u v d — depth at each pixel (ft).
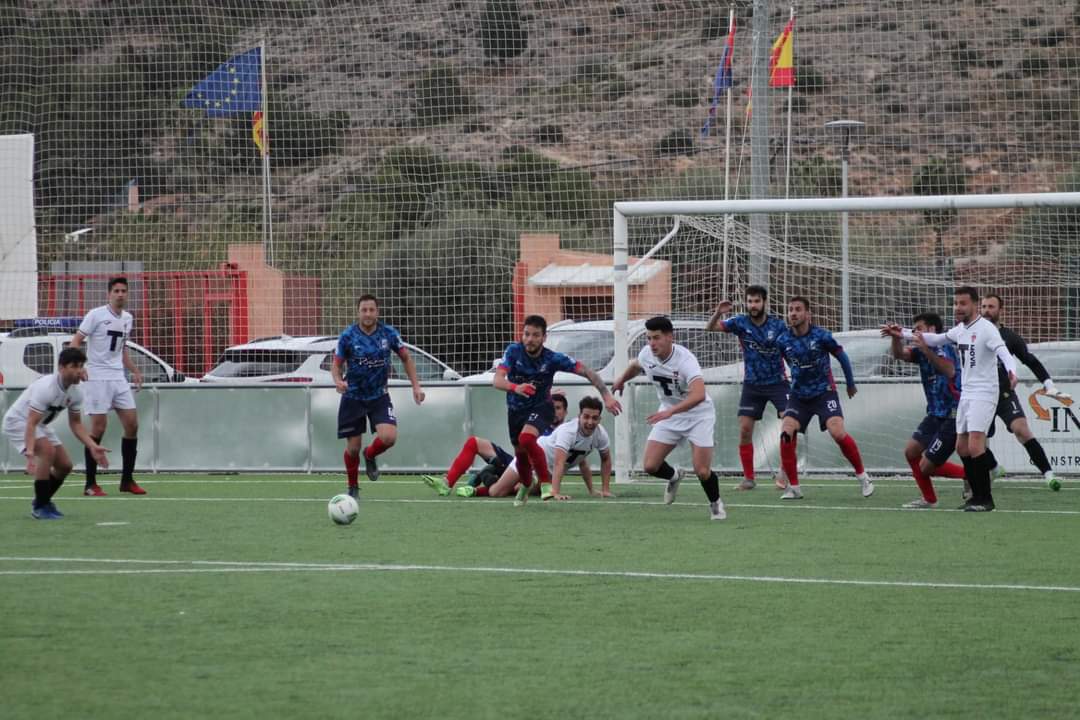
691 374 92.53
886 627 55.47
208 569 71.46
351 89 419.95
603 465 116.47
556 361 105.19
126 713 41.78
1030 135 412.98
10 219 163.32
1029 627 55.36
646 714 41.68
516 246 238.07
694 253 163.43
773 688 45.01
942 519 96.84
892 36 449.48
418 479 140.77
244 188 339.98
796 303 112.68
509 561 74.54
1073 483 130.21
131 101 298.76
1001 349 99.76
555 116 421.59
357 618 57.21
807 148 413.80
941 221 237.25
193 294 212.43
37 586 65.51
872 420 138.00
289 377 165.89
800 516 98.89
